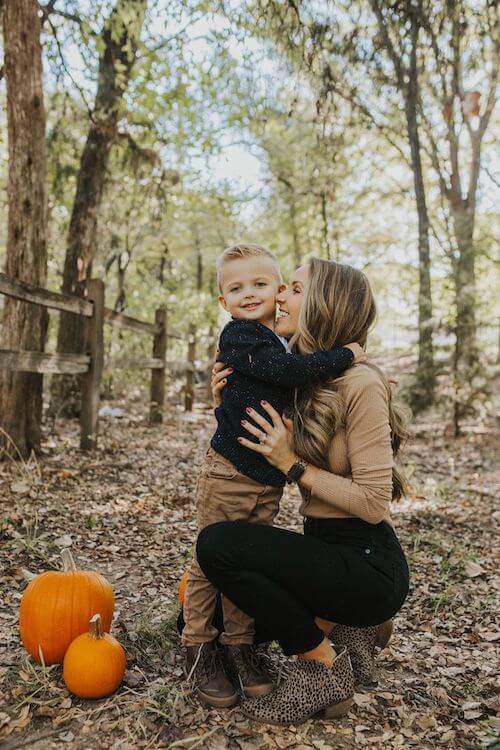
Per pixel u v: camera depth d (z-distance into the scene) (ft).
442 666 8.35
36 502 14.02
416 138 31.78
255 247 7.77
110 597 7.92
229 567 6.42
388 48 22.90
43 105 18.17
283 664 8.01
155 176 33.68
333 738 6.55
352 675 6.93
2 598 9.35
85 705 6.90
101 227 33.55
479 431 30.53
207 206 46.52
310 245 52.21
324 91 23.73
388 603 6.66
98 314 20.21
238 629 7.10
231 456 6.98
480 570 11.90
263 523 7.16
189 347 35.01
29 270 17.98
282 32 21.21
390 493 6.65
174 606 9.40
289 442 6.91
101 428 24.98
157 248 41.93
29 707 6.79
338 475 6.83
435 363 29.86
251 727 6.64
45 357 17.24
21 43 17.61
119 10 22.99
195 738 6.34
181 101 28.58
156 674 7.65
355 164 48.19
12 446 17.61
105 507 14.47
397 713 7.09
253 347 7.01
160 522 13.97
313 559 6.45
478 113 33.76
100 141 28.91
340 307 7.19
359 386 6.67
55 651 7.41
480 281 37.83
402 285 43.37
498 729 6.80
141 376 37.09
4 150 31.22
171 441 24.13
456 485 19.80
